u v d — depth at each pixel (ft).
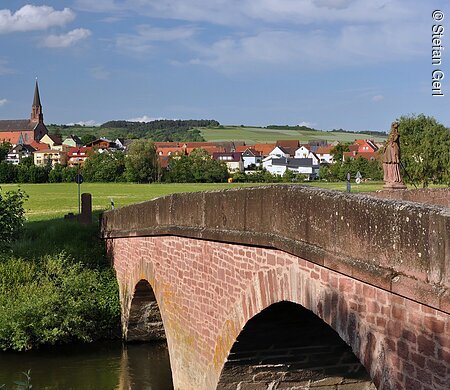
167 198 51.85
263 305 35.42
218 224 41.24
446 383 21.16
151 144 355.97
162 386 57.52
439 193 77.51
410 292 22.15
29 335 67.05
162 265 54.19
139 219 61.41
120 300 72.02
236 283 39.04
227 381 42.45
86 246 82.89
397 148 75.77
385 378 24.47
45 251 79.66
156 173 350.64
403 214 22.89
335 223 27.43
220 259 41.52
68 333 68.69
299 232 30.81
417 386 22.62
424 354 22.22
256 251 36.14
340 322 27.55
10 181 353.92
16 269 73.51
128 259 67.82
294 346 40.19
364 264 25.11
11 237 76.18
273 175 367.45
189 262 47.42
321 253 28.17
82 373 60.59
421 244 21.89
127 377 59.77
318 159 499.51
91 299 71.46
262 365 41.52
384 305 24.49
